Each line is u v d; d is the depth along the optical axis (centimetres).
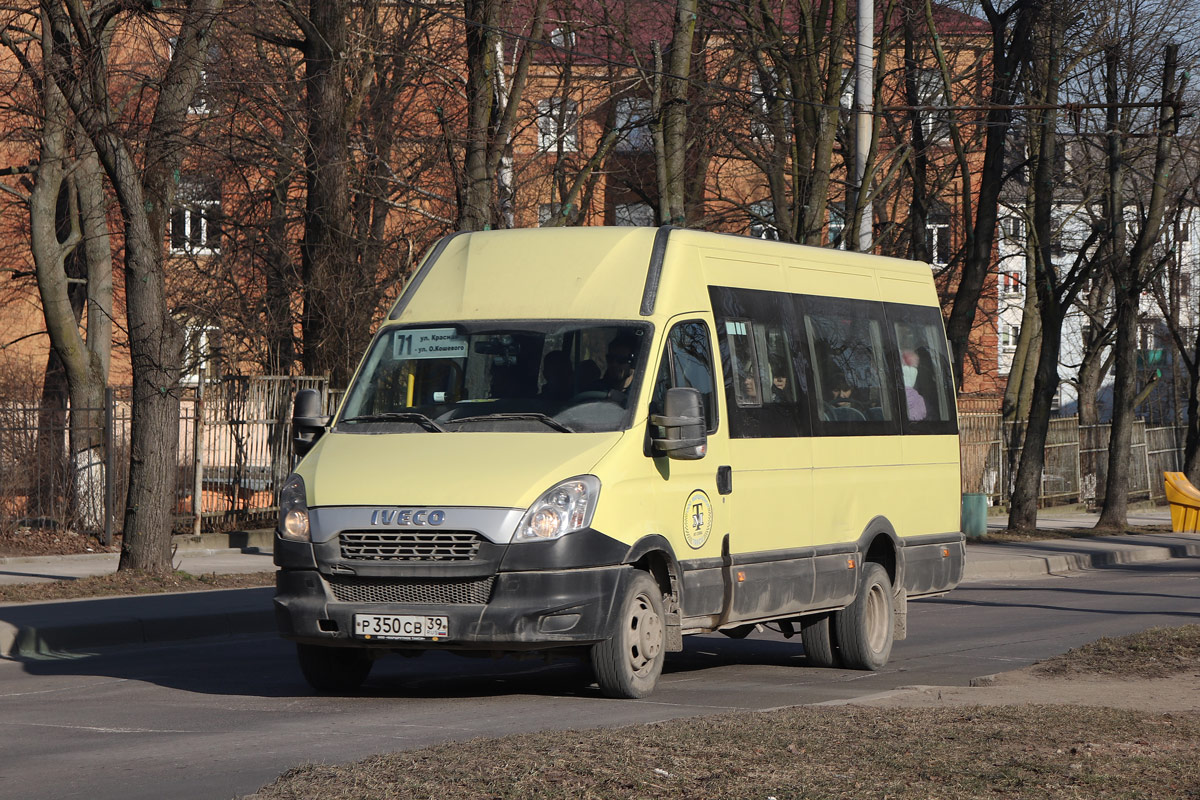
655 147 3350
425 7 3850
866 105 3397
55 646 1966
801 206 3831
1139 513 5681
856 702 1327
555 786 880
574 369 1456
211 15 2464
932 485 1952
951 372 2039
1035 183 4481
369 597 1350
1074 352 8869
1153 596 2884
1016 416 5503
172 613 2142
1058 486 5738
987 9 4369
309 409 1507
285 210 4053
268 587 2539
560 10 4284
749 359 1605
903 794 870
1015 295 6688
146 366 2492
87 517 3228
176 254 4275
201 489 3319
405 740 1186
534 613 1314
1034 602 2780
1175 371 7488
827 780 908
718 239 1609
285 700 1459
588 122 5003
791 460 1647
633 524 1386
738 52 4372
